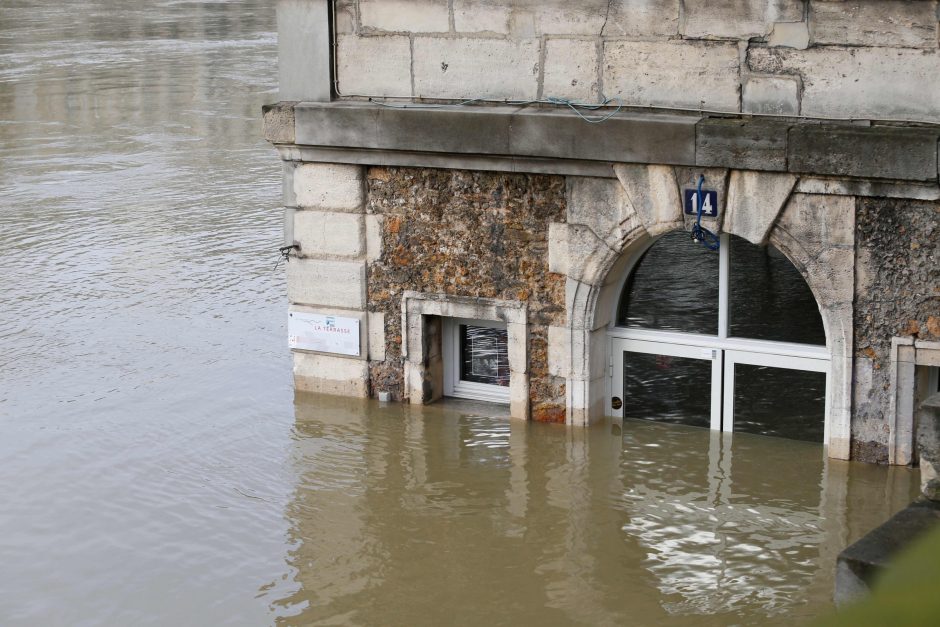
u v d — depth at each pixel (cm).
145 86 3697
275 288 1697
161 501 1049
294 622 840
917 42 965
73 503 1048
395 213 1214
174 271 1786
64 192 2358
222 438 1187
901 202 994
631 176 1087
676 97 1071
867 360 1042
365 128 1176
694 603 846
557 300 1162
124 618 850
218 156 2694
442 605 859
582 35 1096
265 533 984
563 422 1191
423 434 1187
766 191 1037
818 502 1002
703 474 1069
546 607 850
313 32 1207
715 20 1038
